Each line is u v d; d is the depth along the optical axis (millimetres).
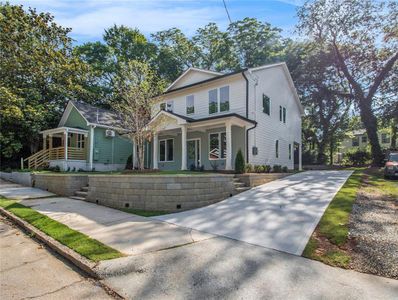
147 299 3350
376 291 3414
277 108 19328
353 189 10281
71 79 23000
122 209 8305
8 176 17766
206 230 5953
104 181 9258
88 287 3711
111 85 28641
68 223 6645
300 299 3250
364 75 25859
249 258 4430
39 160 20844
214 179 8898
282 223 6203
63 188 11438
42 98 24547
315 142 35031
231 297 3328
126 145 23203
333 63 25891
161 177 8148
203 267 4141
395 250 4621
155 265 4223
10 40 16266
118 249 4852
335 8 24156
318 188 10500
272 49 30375
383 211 7141
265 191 10148
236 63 31125
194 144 17609
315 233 5508
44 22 17438
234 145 15664
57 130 20359
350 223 6043
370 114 24516
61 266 4441
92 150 20812
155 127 14938
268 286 3564
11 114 18328
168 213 7688
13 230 6633
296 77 27531
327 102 29281
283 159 20094
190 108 17750
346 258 4352
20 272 4203
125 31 31531
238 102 15523
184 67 32438
